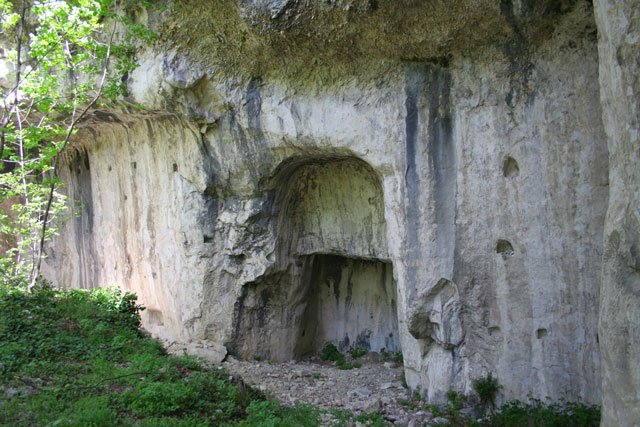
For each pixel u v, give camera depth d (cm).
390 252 1034
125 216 1623
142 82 1212
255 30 1002
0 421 659
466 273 948
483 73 910
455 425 898
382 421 921
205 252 1309
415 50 947
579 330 847
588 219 829
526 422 840
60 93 1357
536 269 881
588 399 841
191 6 1071
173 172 1355
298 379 1198
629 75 532
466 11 852
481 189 926
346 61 1024
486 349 950
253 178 1226
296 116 1095
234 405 802
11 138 1308
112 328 1093
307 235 1338
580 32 818
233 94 1148
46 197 1695
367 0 888
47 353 907
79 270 1988
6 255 2102
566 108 840
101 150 1720
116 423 689
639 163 522
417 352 1048
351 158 1153
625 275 541
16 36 1450
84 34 1177
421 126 968
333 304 1457
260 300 1342
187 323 1348
